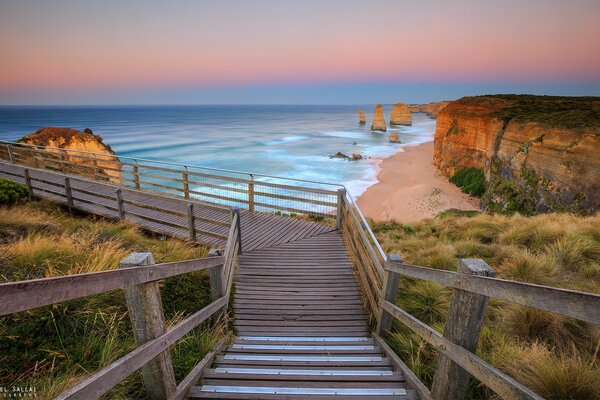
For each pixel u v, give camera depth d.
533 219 8.04
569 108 26.20
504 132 26.62
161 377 1.99
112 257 4.18
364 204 28.20
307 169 42.84
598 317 0.99
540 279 4.34
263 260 6.07
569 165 18.92
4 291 0.94
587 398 2.06
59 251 4.06
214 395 2.37
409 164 45.53
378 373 2.75
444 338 1.92
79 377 2.14
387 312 3.44
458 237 7.26
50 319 2.70
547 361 2.36
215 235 6.22
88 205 8.25
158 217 7.87
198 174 9.10
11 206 7.74
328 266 5.85
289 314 4.44
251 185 8.63
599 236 6.24
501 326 3.27
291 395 2.38
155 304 1.90
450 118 39.03
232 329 4.08
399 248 6.49
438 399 2.01
